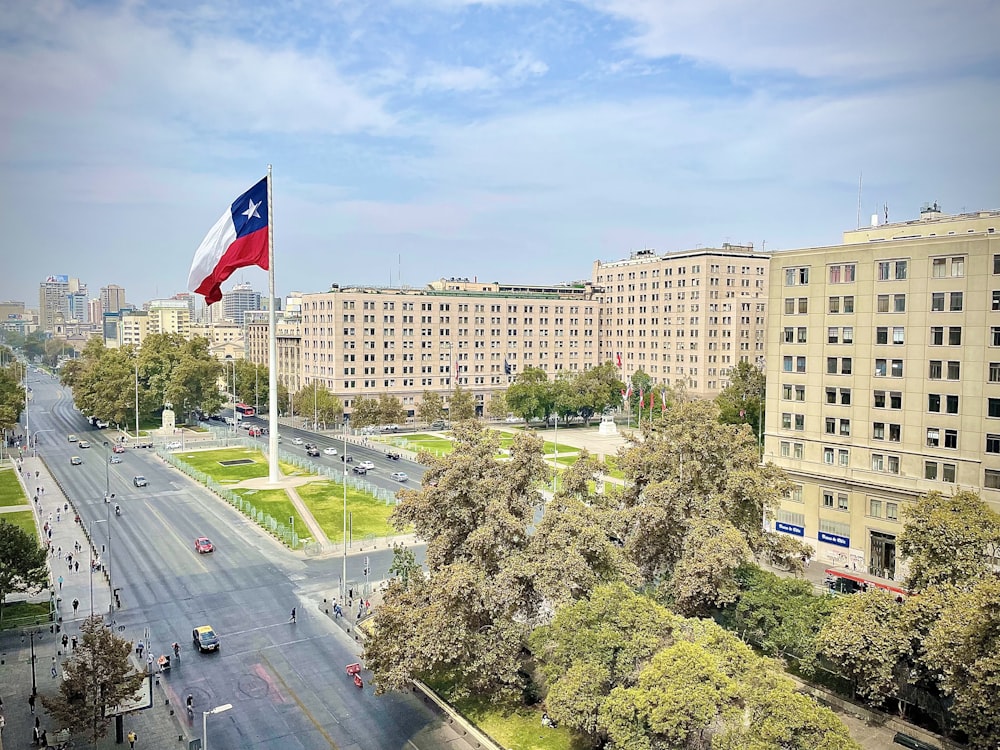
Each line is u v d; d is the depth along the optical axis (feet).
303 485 437.99
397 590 204.74
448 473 207.92
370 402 653.71
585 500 232.94
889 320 271.49
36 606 251.60
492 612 190.70
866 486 277.03
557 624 172.76
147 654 210.18
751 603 204.44
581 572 184.96
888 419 273.54
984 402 247.09
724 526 210.38
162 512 378.53
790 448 307.99
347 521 358.64
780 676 146.61
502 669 185.06
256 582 279.69
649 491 222.89
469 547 201.05
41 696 173.47
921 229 316.81
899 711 180.75
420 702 195.11
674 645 156.35
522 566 189.16
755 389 535.60
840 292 287.28
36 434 649.20
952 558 185.47
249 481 447.42
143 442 601.62
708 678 141.69
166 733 177.68
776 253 309.83
